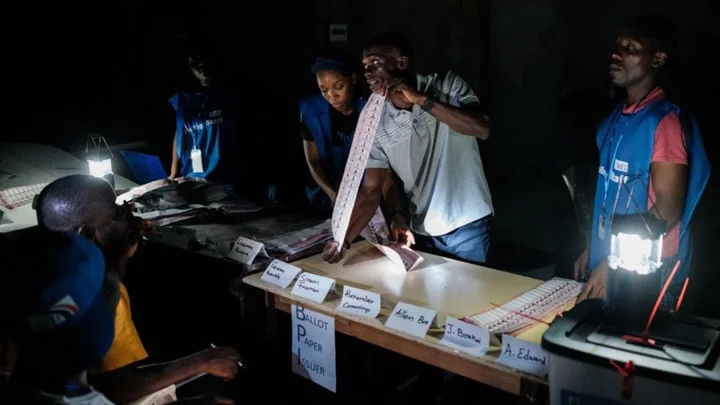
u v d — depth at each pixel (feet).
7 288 4.65
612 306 5.81
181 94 13.78
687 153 7.17
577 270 8.97
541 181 15.71
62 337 4.68
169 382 7.13
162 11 18.65
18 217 11.76
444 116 8.63
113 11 18.34
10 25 17.10
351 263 9.25
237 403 9.23
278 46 18.74
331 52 10.34
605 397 5.32
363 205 9.66
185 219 11.02
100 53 18.44
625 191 7.60
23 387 4.91
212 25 18.79
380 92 8.76
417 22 16.85
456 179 9.75
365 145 8.87
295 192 15.89
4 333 4.71
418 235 10.24
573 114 14.93
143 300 11.68
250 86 14.53
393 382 10.66
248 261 9.29
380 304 7.63
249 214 11.43
